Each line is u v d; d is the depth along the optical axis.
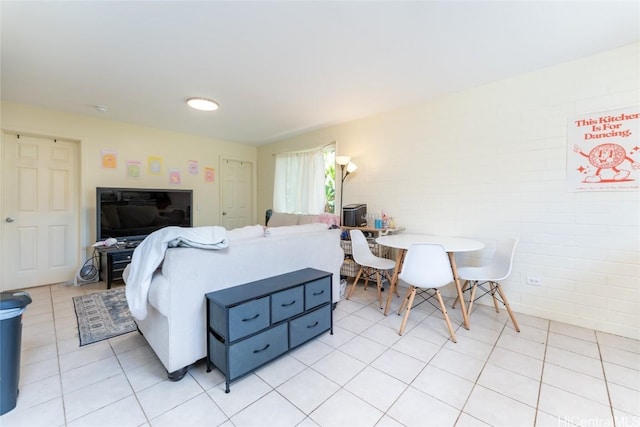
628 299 2.16
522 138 2.59
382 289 3.41
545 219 2.50
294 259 2.28
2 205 3.23
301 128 4.38
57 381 1.64
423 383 1.63
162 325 1.66
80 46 2.10
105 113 3.61
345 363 1.83
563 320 2.43
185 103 3.28
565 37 2.01
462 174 2.96
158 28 1.89
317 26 1.88
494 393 1.54
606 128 2.21
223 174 5.22
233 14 1.75
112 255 3.36
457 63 2.38
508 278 2.69
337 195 4.13
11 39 2.00
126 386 1.60
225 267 1.81
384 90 2.93
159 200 4.04
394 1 1.64
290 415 1.38
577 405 1.44
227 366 1.54
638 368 1.75
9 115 3.19
